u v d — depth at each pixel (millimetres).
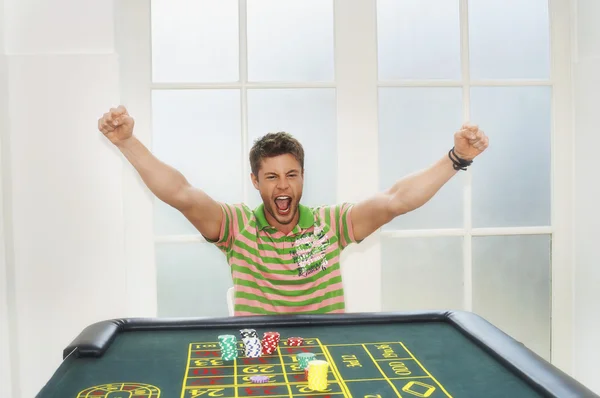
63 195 2330
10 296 2305
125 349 1486
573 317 2674
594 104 2541
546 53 2650
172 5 2514
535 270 2688
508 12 2627
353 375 1305
